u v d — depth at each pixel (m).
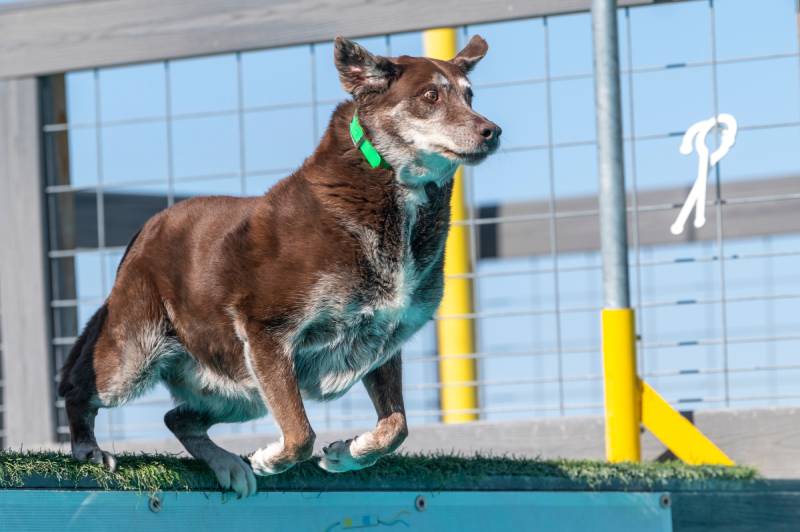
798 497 7.59
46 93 10.27
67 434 9.98
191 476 6.34
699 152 8.94
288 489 6.63
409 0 9.41
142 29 9.90
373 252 6.73
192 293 6.86
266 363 6.64
